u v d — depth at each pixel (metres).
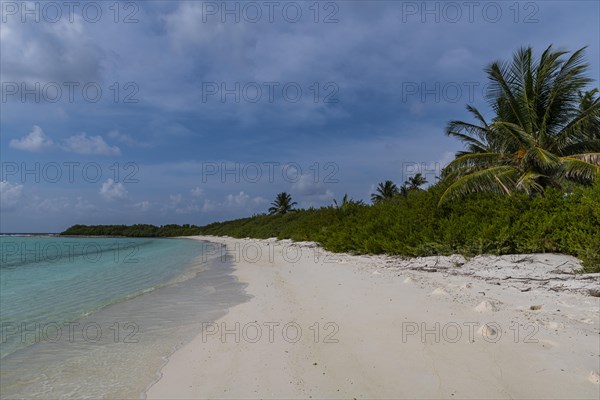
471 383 4.21
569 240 10.92
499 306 7.16
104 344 6.61
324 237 27.52
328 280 11.59
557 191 13.31
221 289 12.20
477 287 9.26
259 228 69.50
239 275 15.63
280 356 5.47
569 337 5.37
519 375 4.32
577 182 15.30
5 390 4.76
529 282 9.41
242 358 5.55
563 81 15.45
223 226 112.06
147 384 4.86
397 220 18.36
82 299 11.41
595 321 6.11
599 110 14.34
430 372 4.55
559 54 15.62
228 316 8.19
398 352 5.20
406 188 52.22
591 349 4.93
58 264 25.14
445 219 15.38
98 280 16.16
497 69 16.97
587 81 14.97
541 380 4.19
